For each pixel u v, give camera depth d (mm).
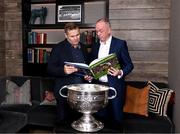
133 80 3367
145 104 2682
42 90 3264
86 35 3430
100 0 3418
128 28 3344
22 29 3627
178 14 2490
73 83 2150
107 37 2270
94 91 1581
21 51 3730
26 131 2098
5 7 3715
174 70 2686
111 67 1953
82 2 3512
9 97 3139
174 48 2725
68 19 3557
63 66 2104
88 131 1610
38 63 3646
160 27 3262
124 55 2281
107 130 1649
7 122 2178
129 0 3312
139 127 2484
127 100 2793
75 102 1618
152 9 3262
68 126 1709
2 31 3688
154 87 2824
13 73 3783
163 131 2459
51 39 3746
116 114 2229
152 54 3311
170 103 2715
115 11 3361
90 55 2393
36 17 3668
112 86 2223
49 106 3070
